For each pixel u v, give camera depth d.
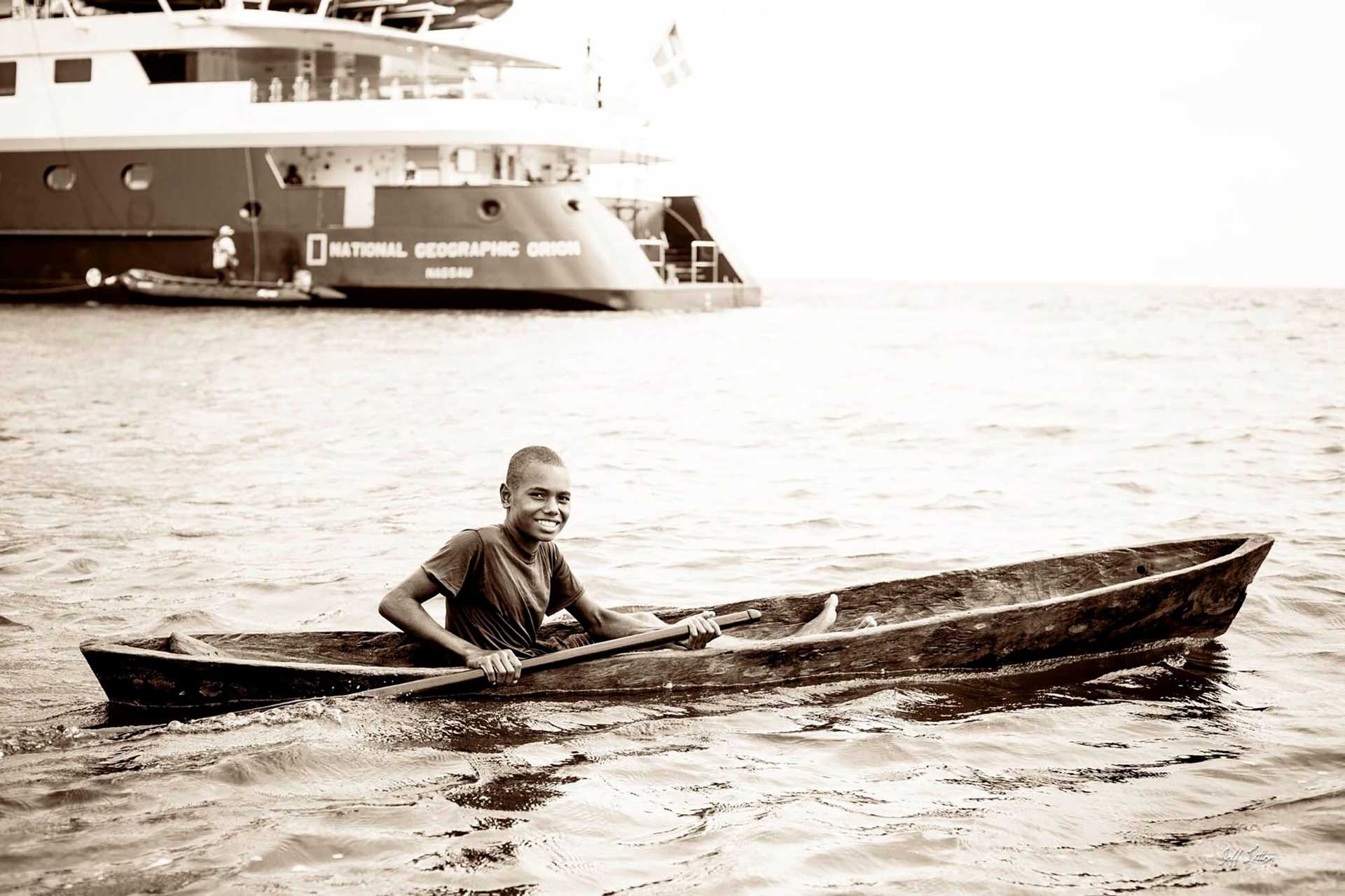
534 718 6.57
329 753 6.00
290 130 36.41
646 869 4.80
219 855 4.89
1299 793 5.52
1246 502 13.05
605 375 25.52
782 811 5.35
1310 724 6.48
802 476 14.74
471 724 6.46
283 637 7.30
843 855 4.91
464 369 25.97
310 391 22.55
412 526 11.78
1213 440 17.48
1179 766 5.88
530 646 7.13
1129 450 16.66
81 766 5.83
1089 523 12.04
